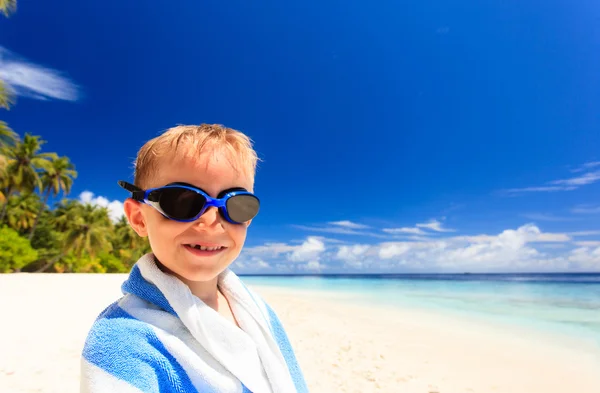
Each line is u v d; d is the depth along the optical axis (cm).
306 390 130
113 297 1077
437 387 494
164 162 102
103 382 76
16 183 3547
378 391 465
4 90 2147
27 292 1152
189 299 94
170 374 81
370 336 826
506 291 2995
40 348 489
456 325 1064
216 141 104
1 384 367
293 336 773
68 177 4303
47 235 4372
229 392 89
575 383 533
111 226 5138
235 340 98
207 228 96
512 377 553
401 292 2898
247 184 112
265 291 2839
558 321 1178
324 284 4853
